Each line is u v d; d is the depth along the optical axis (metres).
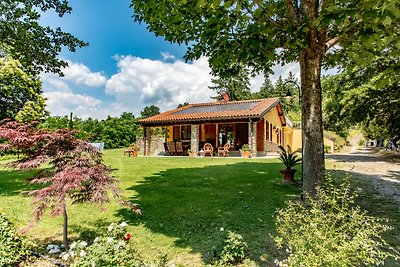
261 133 19.69
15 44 8.98
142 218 5.16
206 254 3.69
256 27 4.69
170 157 17.27
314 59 5.43
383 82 4.79
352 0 3.83
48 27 9.48
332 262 2.36
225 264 3.36
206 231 4.48
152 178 9.25
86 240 4.24
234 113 17.97
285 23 5.01
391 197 6.50
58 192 3.59
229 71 7.01
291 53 6.62
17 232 3.94
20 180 9.07
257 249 3.77
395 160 15.48
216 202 6.16
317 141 5.46
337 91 18.11
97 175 3.77
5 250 3.45
